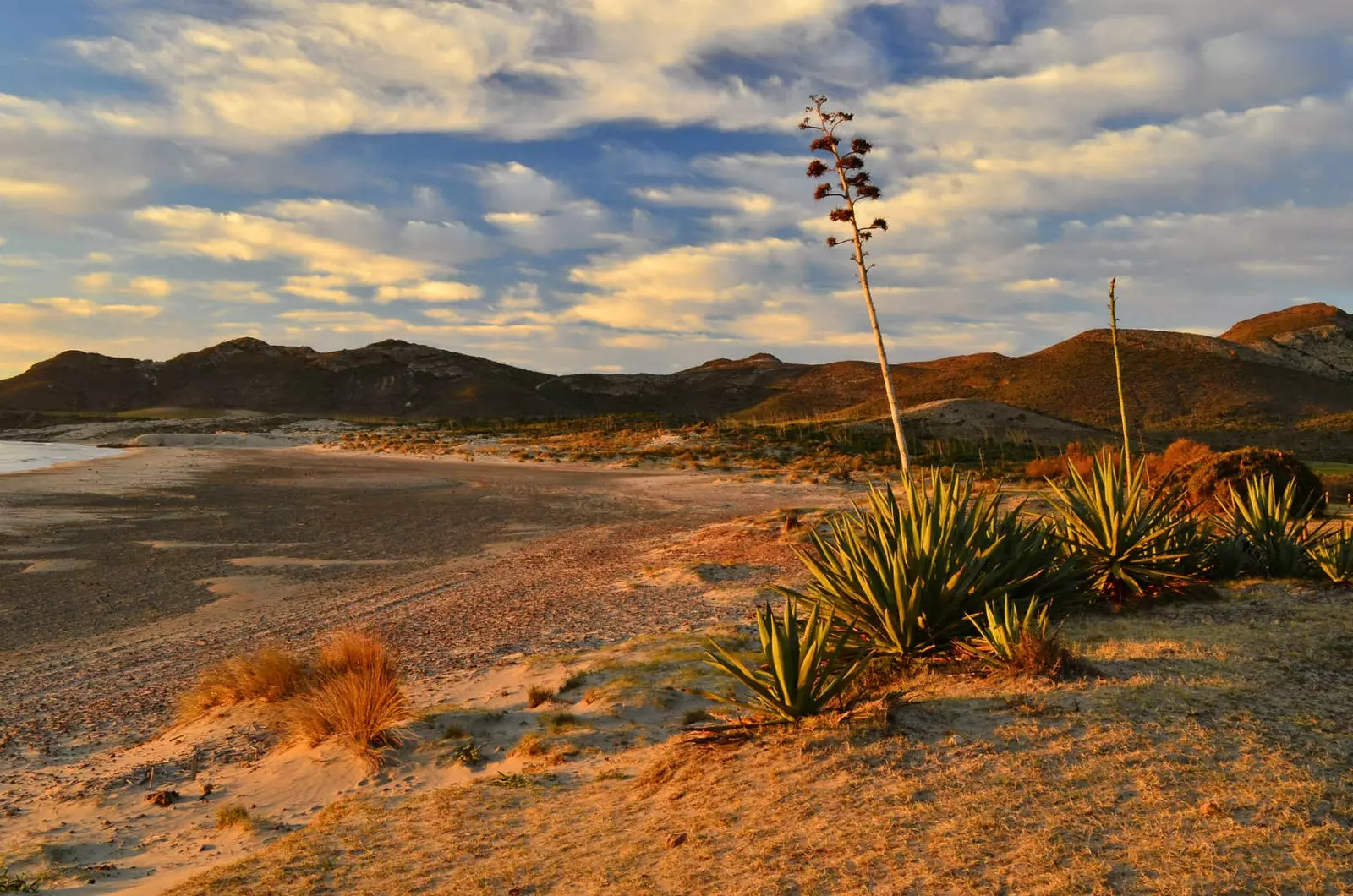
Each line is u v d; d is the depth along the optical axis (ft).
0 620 50.83
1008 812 13.26
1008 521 28.55
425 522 99.86
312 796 23.00
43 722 32.37
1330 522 47.60
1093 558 29.55
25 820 22.59
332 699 27.53
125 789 24.52
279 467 194.80
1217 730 15.42
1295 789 12.84
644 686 29.07
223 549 78.95
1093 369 412.77
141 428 411.95
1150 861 11.27
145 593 59.00
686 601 47.75
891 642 23.93
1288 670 18.66
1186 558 30.04
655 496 129.29
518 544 81.82
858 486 136.26
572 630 42.45
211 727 30.01
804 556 26.55
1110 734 15.75
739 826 14.70
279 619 50.55
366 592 58.54
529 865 15.11
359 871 16.12
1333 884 10.23
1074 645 22.94
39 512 103.71
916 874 11.84
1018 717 17.30
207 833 21.03
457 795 20.53
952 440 216.95
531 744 23.95
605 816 17.28
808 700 19.43
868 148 83.35
